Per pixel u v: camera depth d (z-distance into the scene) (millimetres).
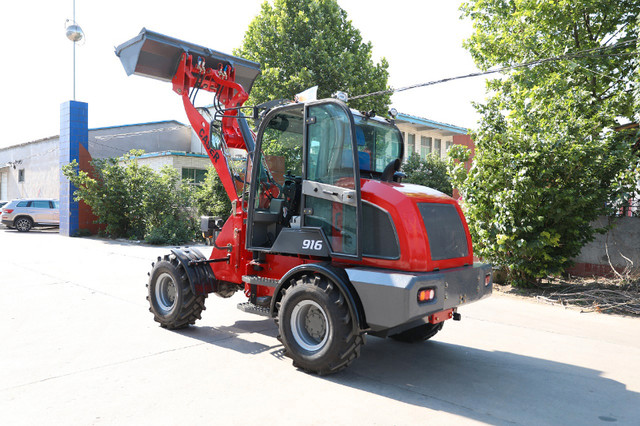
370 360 5043
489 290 5098
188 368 4586
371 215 4414
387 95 17953
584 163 8305
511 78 10641
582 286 9086
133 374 4379
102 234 20688
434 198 4672
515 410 3783
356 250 4340
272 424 3414
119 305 7234
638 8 9891
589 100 9328
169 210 19078
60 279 9422
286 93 16531
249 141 6113
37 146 31531
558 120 8797
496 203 8617
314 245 4633
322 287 4375
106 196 19219
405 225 4195
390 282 3982
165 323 5941
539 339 5938
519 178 8156
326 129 4648
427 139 27000
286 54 17281
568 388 4293
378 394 4059
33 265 11328
